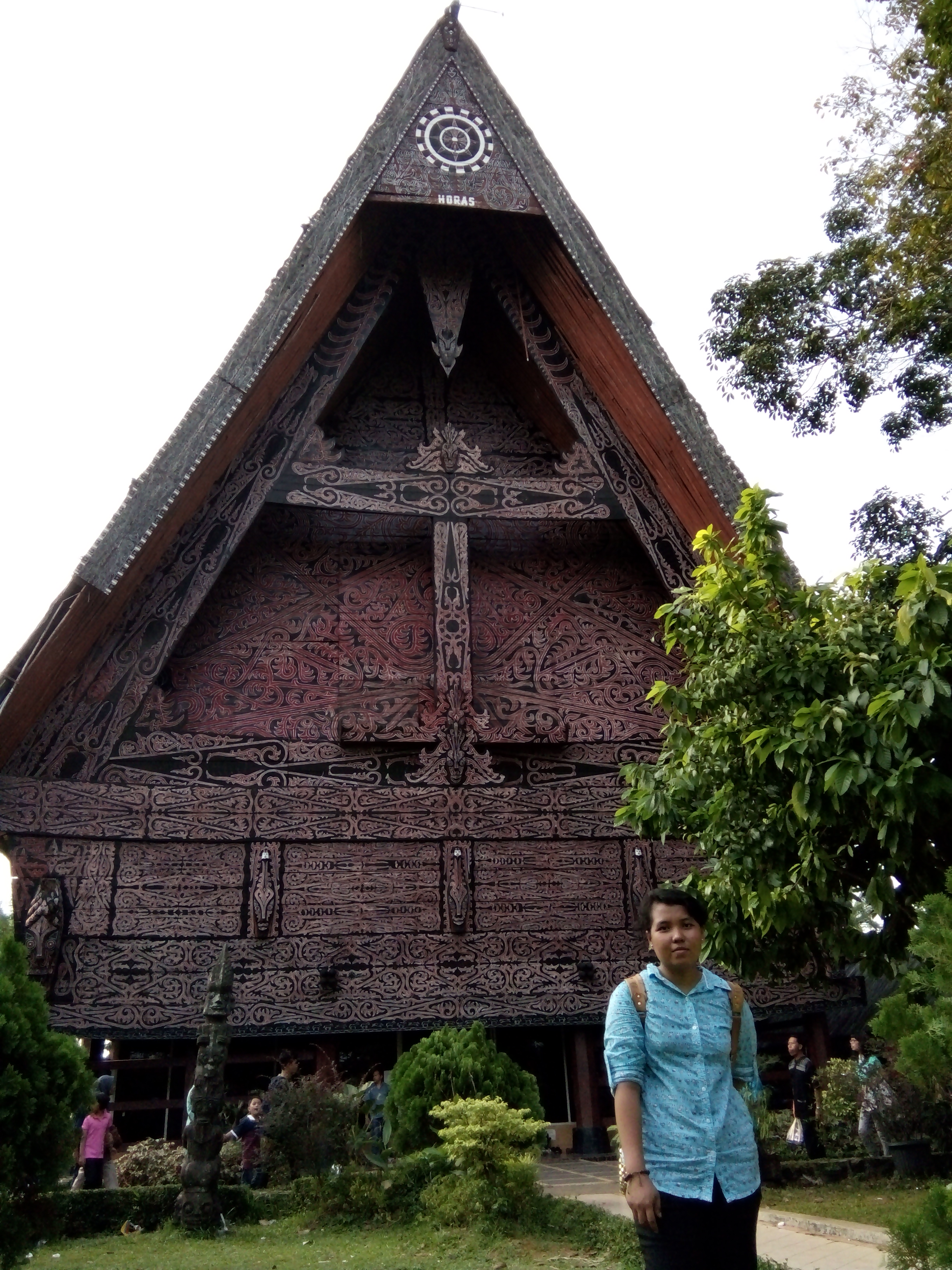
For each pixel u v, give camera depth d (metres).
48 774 14.09
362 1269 6.92
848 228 15.05
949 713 6.42
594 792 15.50
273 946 14.03
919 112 12.45
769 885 7.56
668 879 15.09
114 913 13.79
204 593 15.15
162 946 13.80
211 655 15.59
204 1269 7.05
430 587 16.59
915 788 6.36
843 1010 15.38
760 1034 16.23
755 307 15.23
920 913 4.22
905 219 13.18
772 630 7.76
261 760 14.89
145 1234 8.91
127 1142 14.57
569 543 17.38
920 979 4.04
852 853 7.21
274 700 15.50
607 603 17.11
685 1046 3.17
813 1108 13.13
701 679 8.02
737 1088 3.32
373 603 16.36
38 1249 8.00
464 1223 8.38
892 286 14.02
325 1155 10.04
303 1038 14.85
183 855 14.23
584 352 16.91
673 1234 2.98
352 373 17.41
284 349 15.38
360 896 14.44
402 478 16.22
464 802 15.08
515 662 16.45
